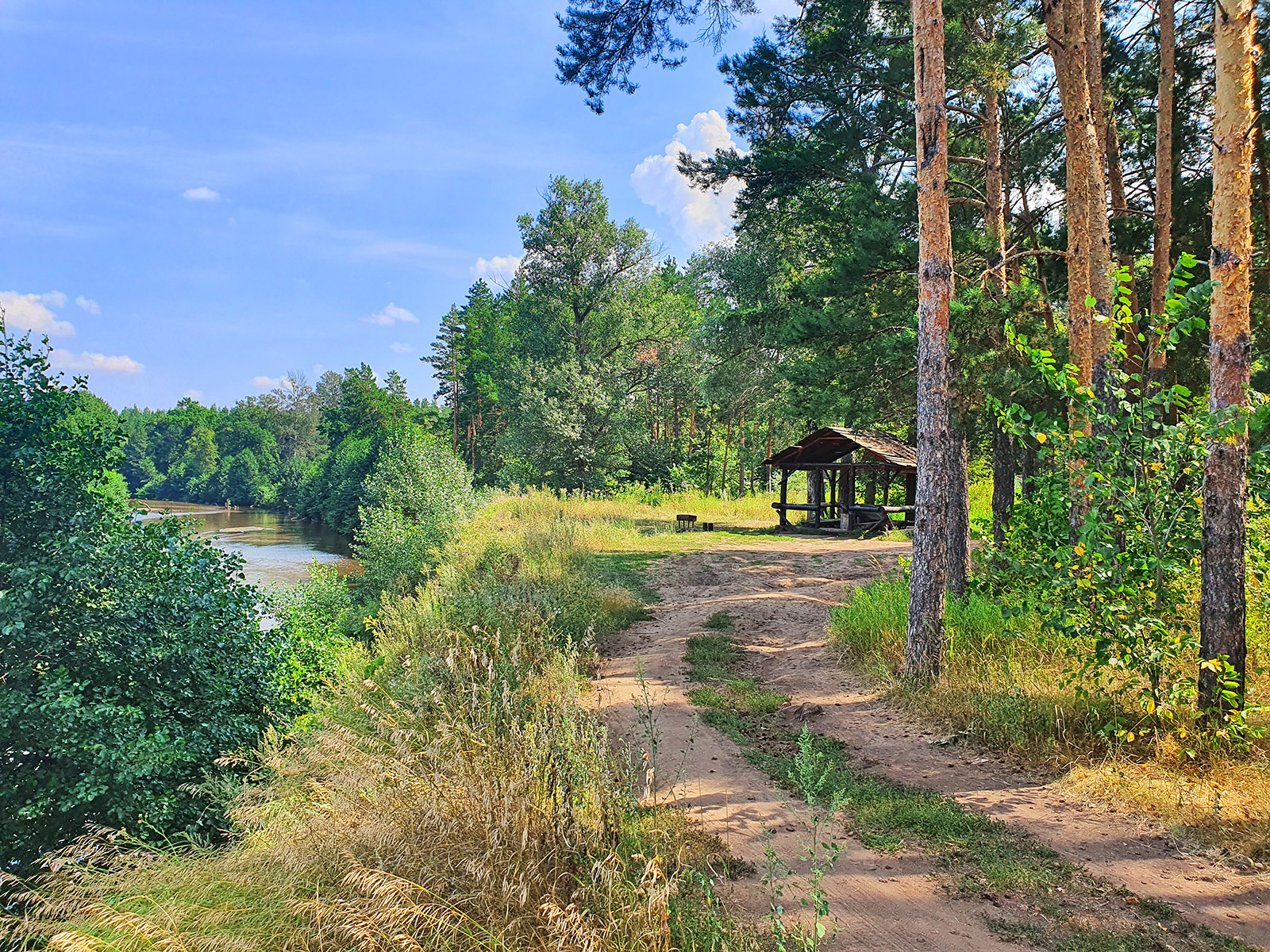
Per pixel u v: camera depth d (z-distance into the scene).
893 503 33.50
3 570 9.56
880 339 17.72
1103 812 5.64
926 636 8.76
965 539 13.34
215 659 10.72
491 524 25.81
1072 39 10.85
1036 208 19.48
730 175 20.62
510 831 4.38
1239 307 6.33
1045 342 12.09
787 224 24.58
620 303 46.94
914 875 4.86
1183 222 16.11
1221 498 6.27
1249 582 7.77
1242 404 6.30
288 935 3.78
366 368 87.75
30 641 9.39
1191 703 6.86
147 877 4.60
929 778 6.45
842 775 6.54
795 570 18.22
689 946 3.89
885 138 19.77
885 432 28.73
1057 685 7.69
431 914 3.65
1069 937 4.15
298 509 87.88
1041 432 7.50
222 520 85.25
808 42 18.92
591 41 12.07
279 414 131.12
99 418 10.70
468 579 15.86
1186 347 15.95
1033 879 4.74
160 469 137.62
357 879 3.83
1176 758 6.15
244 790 6.37
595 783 5.02
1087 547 6.76
